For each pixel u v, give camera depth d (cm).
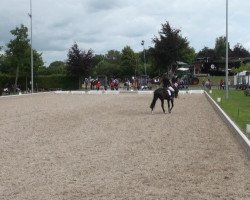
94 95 5591
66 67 8175
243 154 1405
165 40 8194
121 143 1642
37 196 948
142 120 2445
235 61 10375
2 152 1467
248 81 6838
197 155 1395
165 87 2931
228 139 1720
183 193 961
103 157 1366
